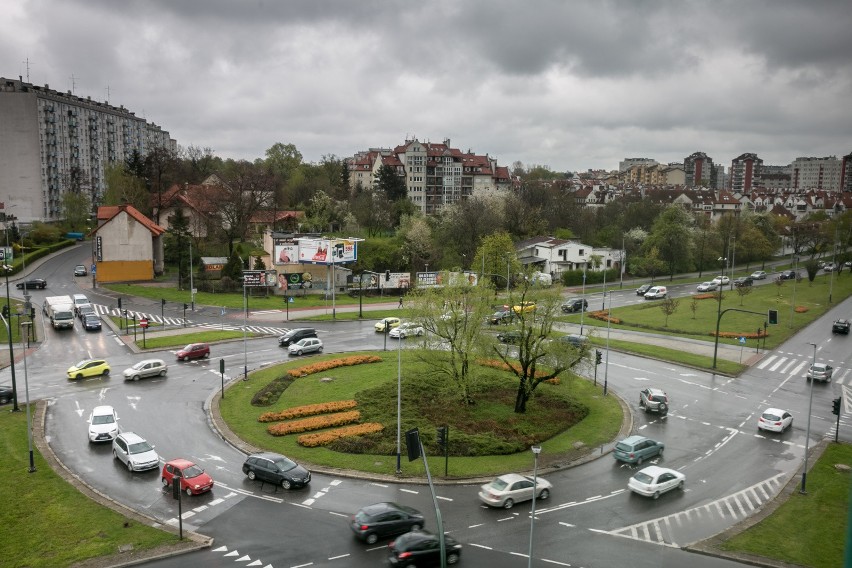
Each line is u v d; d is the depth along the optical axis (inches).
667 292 4699.8
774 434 1987.0
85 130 7495.1
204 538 1268.5
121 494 1475.1
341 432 1840.6
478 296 2176.4
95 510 1375.5
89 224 6432.1
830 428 2049.7
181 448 1755.7
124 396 2197.3
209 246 5275.6
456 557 1201.4
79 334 3105.3
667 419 2111.2
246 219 5246.1
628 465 1722.4
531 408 2122.3
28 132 6461.6
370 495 1493.6
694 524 1387.8
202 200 5270.7
